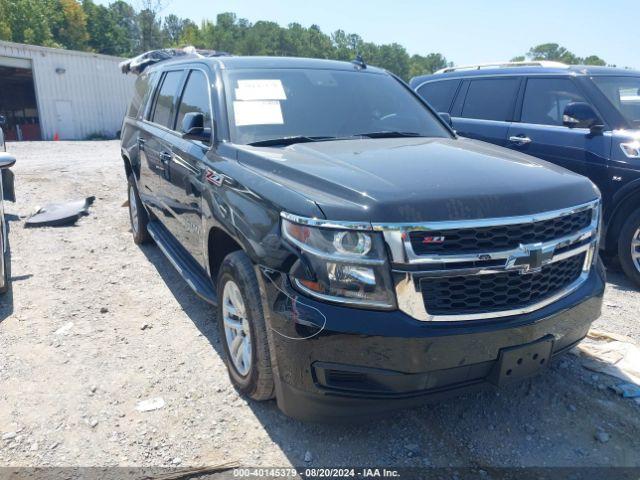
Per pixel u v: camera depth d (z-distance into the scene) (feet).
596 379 11.28
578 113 17.52
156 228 17.79
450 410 10.38
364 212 7.93
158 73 18.47
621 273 18.02
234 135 11.69
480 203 8.24
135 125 19.26
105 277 17.12
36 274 17.25
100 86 94.53
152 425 9.86
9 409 10.25
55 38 222.48
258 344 9.25
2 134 27.35
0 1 190.60
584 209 9.40
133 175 19.62
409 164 9.68
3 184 22.20
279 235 8.59
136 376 11.43
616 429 9.80
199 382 11.21
